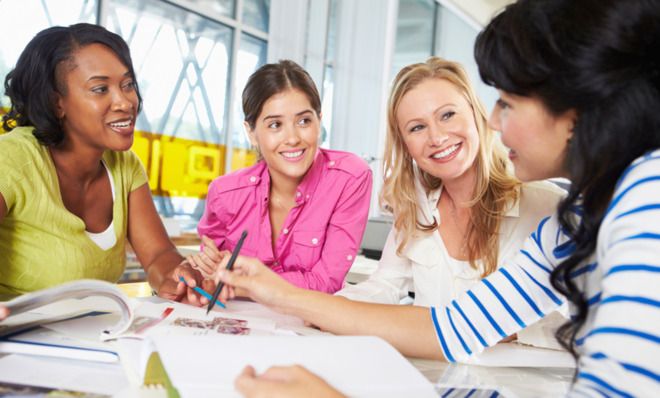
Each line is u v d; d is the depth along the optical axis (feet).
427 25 19.98
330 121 15.81
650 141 1.56
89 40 3.41
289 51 13.21
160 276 3.98
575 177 1.70
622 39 1.53
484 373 2.41
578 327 1.88
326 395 1.45
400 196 4.19
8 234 3.45
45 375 1.85
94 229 3.92
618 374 1.31
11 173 3.26
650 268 1.36
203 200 13.09
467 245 4.02
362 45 16.34
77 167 3.72
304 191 4.87
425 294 4.16
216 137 13.19
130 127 3.62
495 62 1.83
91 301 2.87
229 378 1.59
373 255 7.45
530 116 1.80
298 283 4.64
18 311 1.92
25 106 3.47
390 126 4.15
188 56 12.35
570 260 1.81
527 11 1.75
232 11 13.07
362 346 2.02
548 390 2.17
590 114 1.62
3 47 8.50
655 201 1.43
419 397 1.65
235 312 3.09
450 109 3.67
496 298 2.58
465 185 4.00
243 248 5.00
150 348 1.79
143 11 11.33
